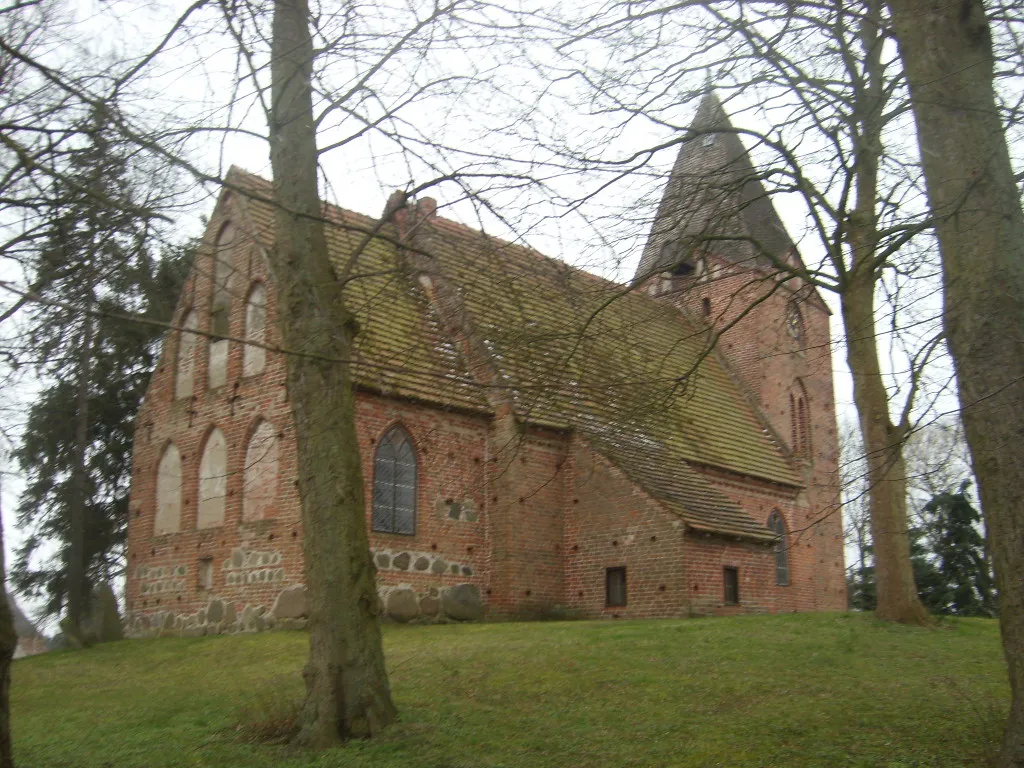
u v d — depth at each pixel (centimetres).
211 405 2180
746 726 963
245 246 2122
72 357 1308
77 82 820
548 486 2245
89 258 1019
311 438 1002
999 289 770
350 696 966
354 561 991
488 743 939
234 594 2020
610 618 2153
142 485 2342
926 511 2783
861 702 1035
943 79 814
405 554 1986
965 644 1350
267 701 1087
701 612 2066
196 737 1017
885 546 1567
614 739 945
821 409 3291
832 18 1124
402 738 952
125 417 2758
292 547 1917
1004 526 742
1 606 784
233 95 989
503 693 1146
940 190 817
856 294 1451
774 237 2572
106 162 945
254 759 909
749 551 2264
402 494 2016
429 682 1226
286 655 1564
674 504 2142
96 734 1070
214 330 2223
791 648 1338
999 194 790
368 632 989
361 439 1933
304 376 1012
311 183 1045
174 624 2150
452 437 2119
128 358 2459
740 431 2925
